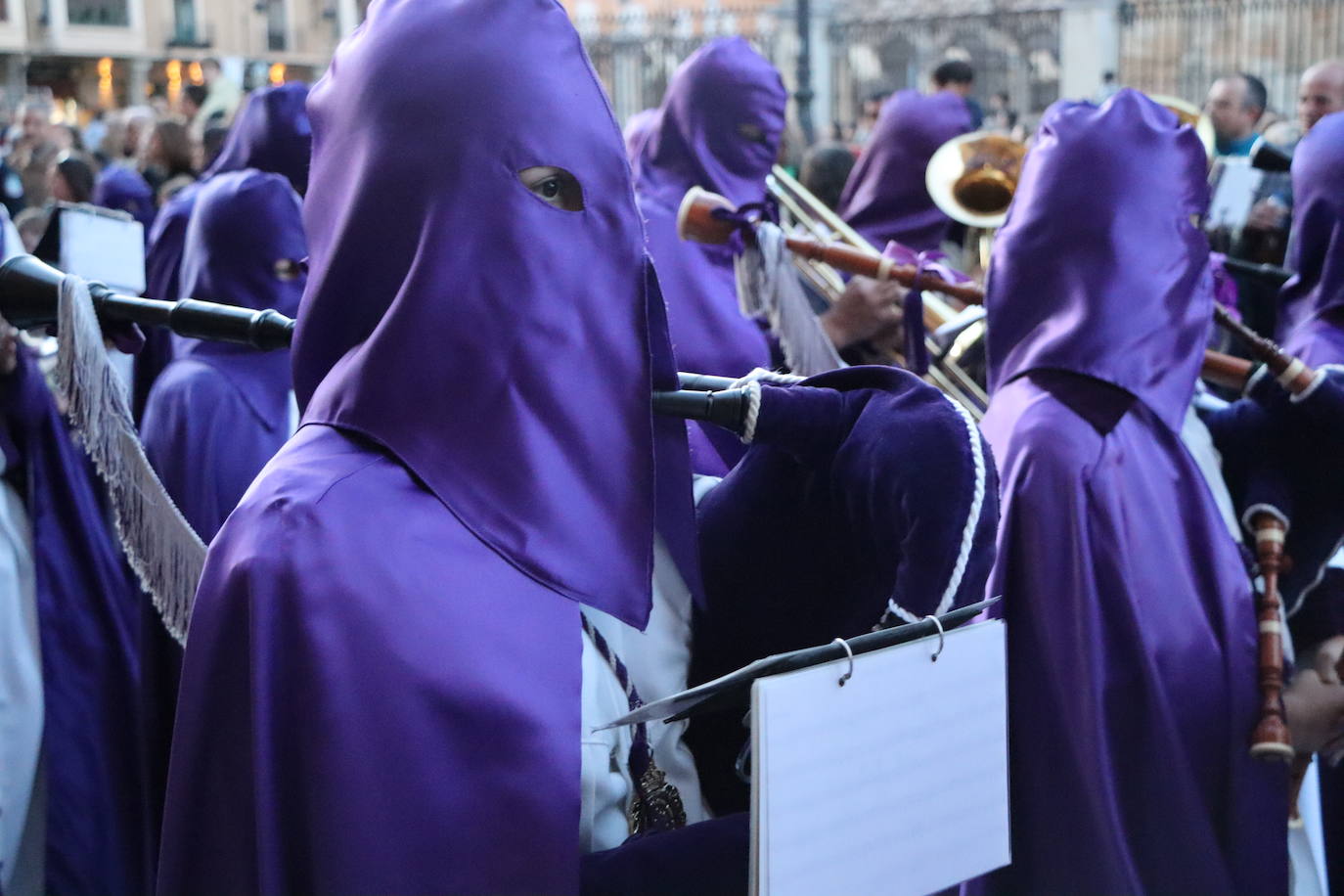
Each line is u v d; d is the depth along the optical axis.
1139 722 2.25
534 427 1.36
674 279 3.11
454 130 1.34
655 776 1.51
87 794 2.86
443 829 1.29
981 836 1.35
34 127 8.66
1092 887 2.24
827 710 1.23
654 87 17.16
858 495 1.46
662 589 1.58
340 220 1.38
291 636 1.30
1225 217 4.15
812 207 3.58
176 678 2.83
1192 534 2.35
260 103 3.61
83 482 2.99
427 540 1.33
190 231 3.19
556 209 1.36
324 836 1.28
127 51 17.81
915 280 2.81
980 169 3.77
